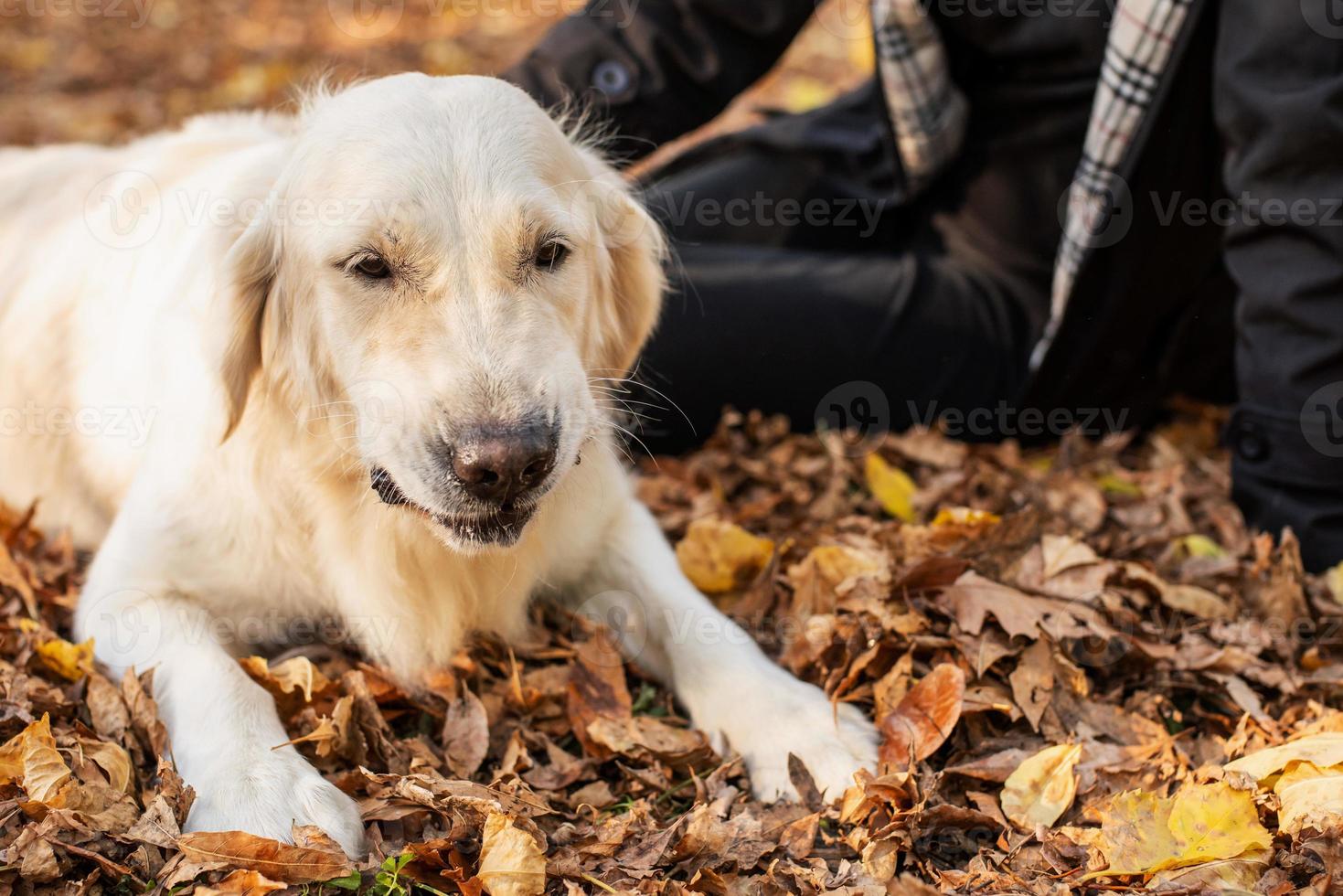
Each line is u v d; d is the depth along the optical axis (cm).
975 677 264
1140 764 241
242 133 336
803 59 884
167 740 237
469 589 278
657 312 310
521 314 240
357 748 243
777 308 379
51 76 843
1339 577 296
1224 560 312
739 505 365
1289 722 254
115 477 314
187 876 198
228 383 262
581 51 389
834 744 245
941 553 299
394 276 240
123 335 306
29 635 268
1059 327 364
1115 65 330
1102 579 294
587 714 259
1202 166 349
